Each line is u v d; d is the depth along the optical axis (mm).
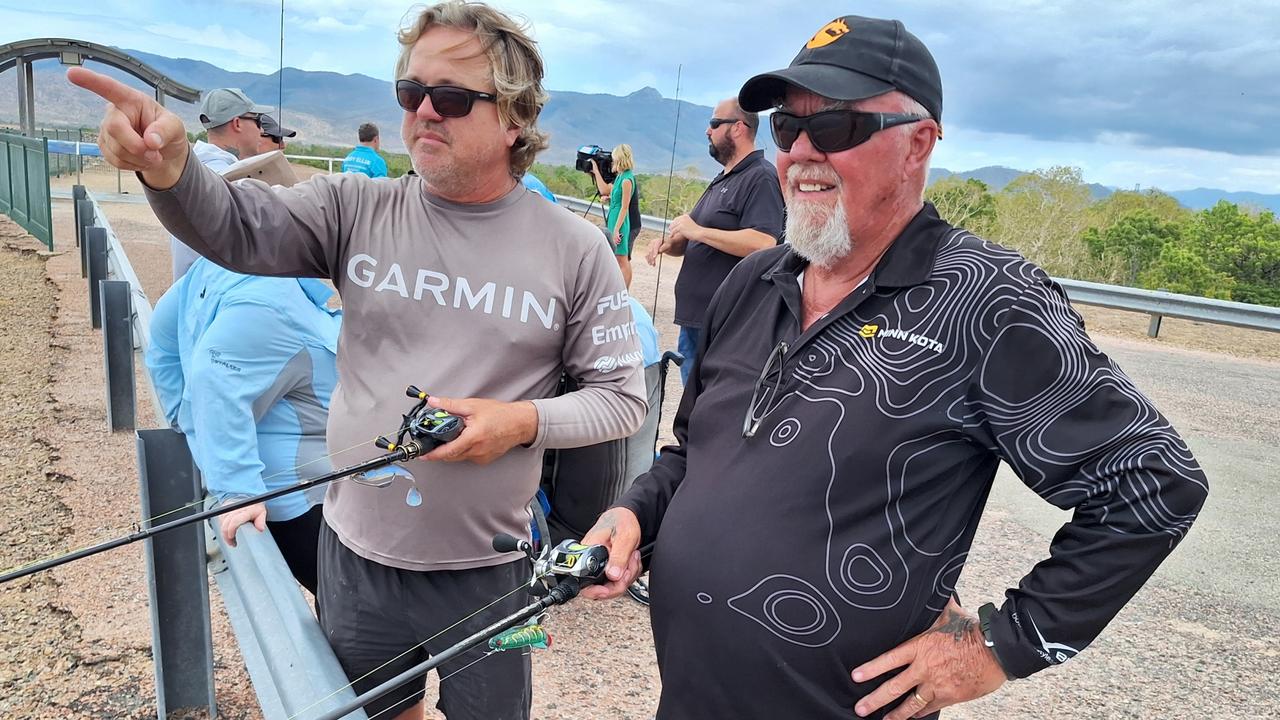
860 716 1416
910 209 1501
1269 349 8883
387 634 1868
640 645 3180
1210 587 3725
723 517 1484
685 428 1826
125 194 17109
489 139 1666
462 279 1736
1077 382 1275
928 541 1376
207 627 2557
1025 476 1331
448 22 1607
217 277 2416
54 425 5043
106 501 4086
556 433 1731
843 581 1375
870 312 1440
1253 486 4859
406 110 1675
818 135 1455
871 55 1444
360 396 1793
